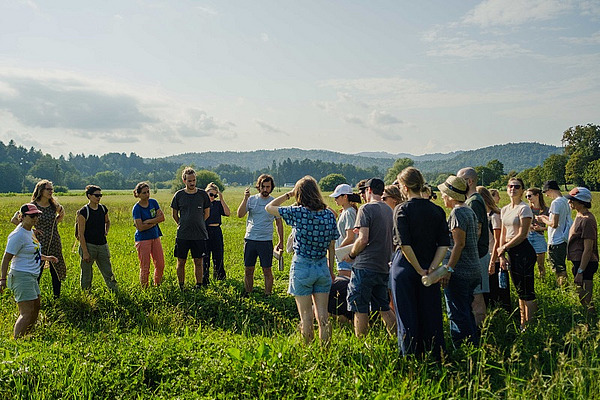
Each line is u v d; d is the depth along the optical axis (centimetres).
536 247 1071
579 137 11025
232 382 519
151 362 576
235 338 718
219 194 1190
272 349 571
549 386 475
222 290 1006
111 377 539
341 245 805
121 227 2525
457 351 581
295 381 507
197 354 595
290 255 1561
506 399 484
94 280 1084
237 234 2167
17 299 748
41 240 914
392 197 779
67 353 620
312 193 646
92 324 845
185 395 502
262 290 1088
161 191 13175
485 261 736
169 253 1541
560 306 795
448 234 588
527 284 745
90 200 969
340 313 792
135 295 959
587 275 827
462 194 634
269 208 652
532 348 616
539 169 11338
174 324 841
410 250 570
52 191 934
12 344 664
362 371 538
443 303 904
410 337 570
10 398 498
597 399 465
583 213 834
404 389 481
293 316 931
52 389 518
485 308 746
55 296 927
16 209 3359
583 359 521
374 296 686
